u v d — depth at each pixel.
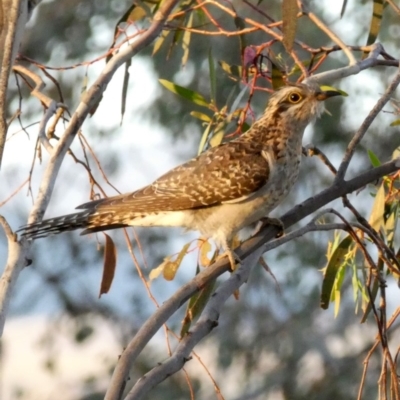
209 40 13.60
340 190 5.93
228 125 7.50
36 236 5.44
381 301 6.01
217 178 6.74
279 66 7.01
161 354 15.12
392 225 6.85
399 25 13.73
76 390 16.11
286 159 6.88
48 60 15.59
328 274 6.69
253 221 6.92
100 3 15.79
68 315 16.55
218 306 5.25
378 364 14.91
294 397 14.77
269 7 14.48
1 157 5.39
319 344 14.91
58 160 5.67
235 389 15.31
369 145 14.34
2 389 16.84
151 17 5.95
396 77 5.96
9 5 5.61
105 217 6.43
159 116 14.95
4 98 5.36
